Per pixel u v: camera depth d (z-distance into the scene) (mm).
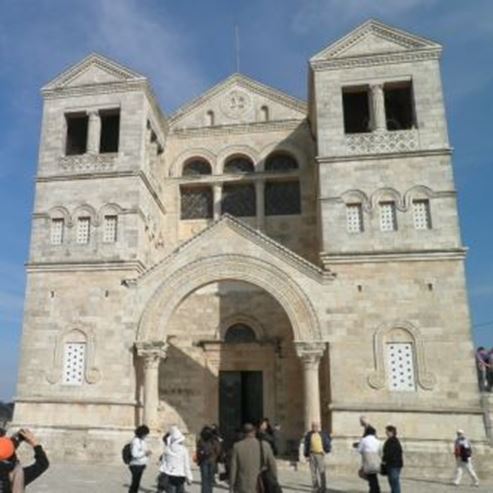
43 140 35969
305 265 30453
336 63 34031
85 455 29406
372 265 30203
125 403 30047
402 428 27391
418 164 31625
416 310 29172
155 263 35219
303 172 38719
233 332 36281
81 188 34438
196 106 41531
